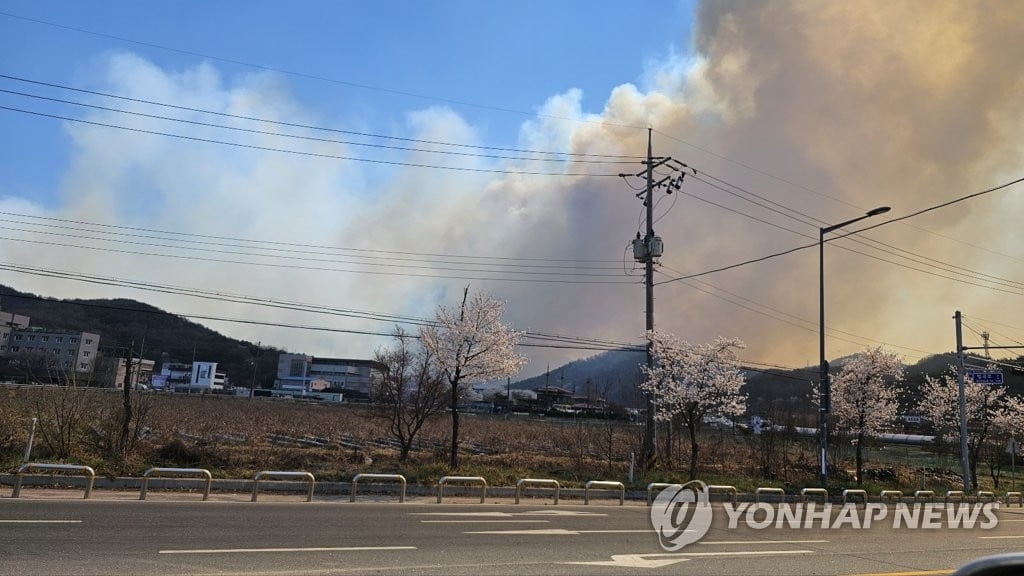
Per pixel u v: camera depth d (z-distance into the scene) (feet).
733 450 125.90
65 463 55.21
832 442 116.78
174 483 52.95
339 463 73.61
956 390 126.31
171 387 368.68
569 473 77.97
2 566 24.90
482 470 70.69
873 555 37.29
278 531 35.55
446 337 77.61
